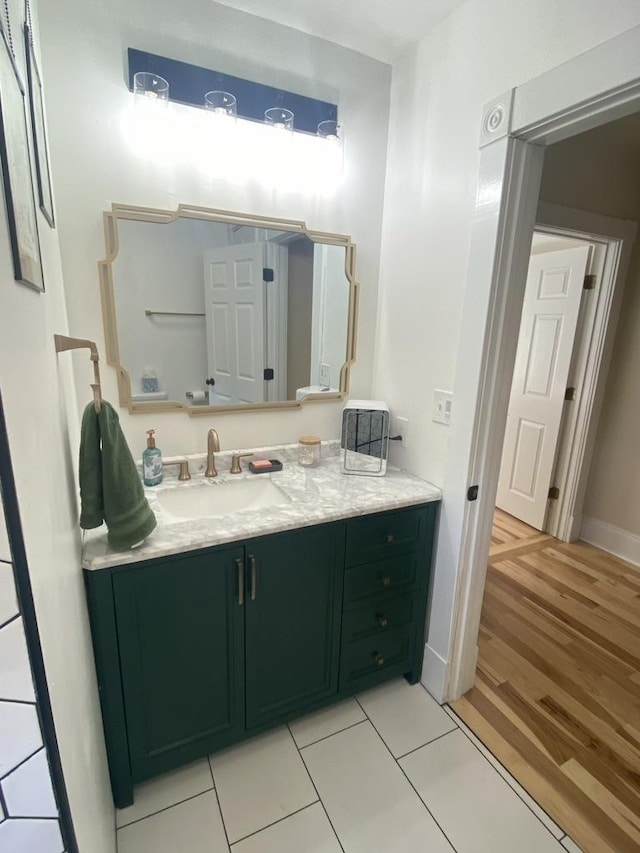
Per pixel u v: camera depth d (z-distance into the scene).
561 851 1.22
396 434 1.86
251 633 1.38
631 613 2.27
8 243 0.54
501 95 1.23
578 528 3.04
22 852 0.56
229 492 1.66
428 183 1.57
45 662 0.55
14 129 0.60
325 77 1.62
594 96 1.01
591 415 2.83
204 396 1.68
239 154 1.54
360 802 1.34
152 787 1.37
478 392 1.40
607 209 2.46
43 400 0.73
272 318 1.73
